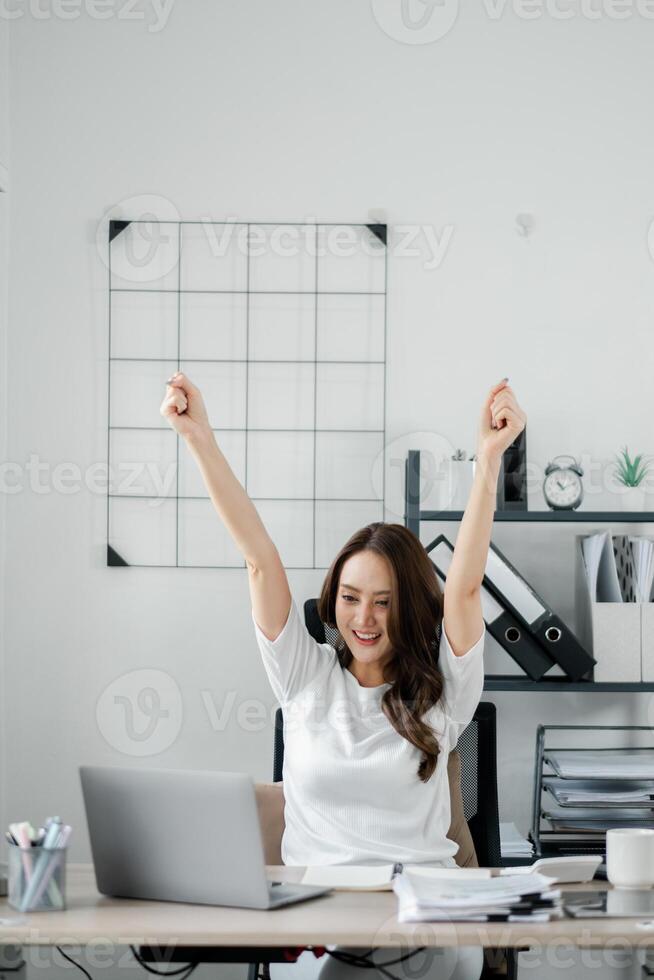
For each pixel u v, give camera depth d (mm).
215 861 1365
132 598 2650
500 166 2705
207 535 2660
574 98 2713
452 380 2684
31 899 1347
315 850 1767
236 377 2682
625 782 2434
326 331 2688
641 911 1335
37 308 2664
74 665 2637
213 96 2695
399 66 2711
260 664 2650
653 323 2697
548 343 2689
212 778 1356
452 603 1857
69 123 2680
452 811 1912
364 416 2680
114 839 1417
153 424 2668
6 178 2648
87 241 2676
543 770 2645
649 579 2461
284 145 2695
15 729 2625
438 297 2689
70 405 2660
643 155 2709
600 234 2701
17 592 2639
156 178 2686
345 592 1885
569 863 1485
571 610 2686
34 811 2615
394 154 2699
